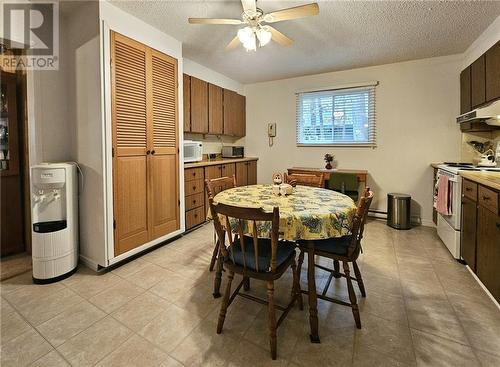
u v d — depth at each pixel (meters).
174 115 2.95
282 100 4.73
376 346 1.44
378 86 3.94
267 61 3.74
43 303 1.83
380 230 3.48
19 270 2.32
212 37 2.90
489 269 1.84
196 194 3.47
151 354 1.38
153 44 2.64
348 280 1.61
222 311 1.54
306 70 4.14
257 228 1.50
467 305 1.80
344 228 1.55
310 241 1.58
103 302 1.85
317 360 1.35
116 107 2.29
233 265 1.53
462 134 3.49
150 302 1.85
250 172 4.82
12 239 2.64
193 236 3.23
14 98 2.56
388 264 2.45
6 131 2.55
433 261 2.51
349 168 4.25
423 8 2.31
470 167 2.76
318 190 2.23
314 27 2.67
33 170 2.12
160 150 2.78
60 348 1.42
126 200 2.43
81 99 2.33
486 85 2.58
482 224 1.96
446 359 1.34
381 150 4.00
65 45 2.41
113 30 2.24
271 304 1.41
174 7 2.29
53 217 2.21
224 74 4.39
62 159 2.46
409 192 3.86
